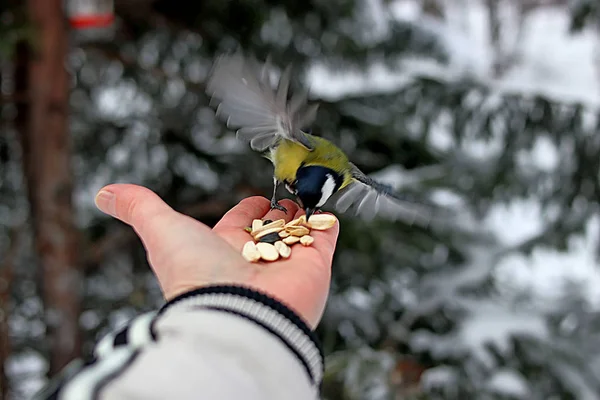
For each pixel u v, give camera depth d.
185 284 0.56
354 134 1.46
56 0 1.26
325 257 0.65
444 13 3.43
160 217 0.59
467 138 1.46
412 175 1.45
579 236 1.46
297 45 1.56
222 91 0.70
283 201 0.81
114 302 1.47
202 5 1.47
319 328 1.41
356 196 0.83
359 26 1.62
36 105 1.29
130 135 1.55
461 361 1.32
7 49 1.16
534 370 1.31
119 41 1.52
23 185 1.49
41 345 1.48
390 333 1.38
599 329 1.40
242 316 0.49
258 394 0.45
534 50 3.52
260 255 0.63
